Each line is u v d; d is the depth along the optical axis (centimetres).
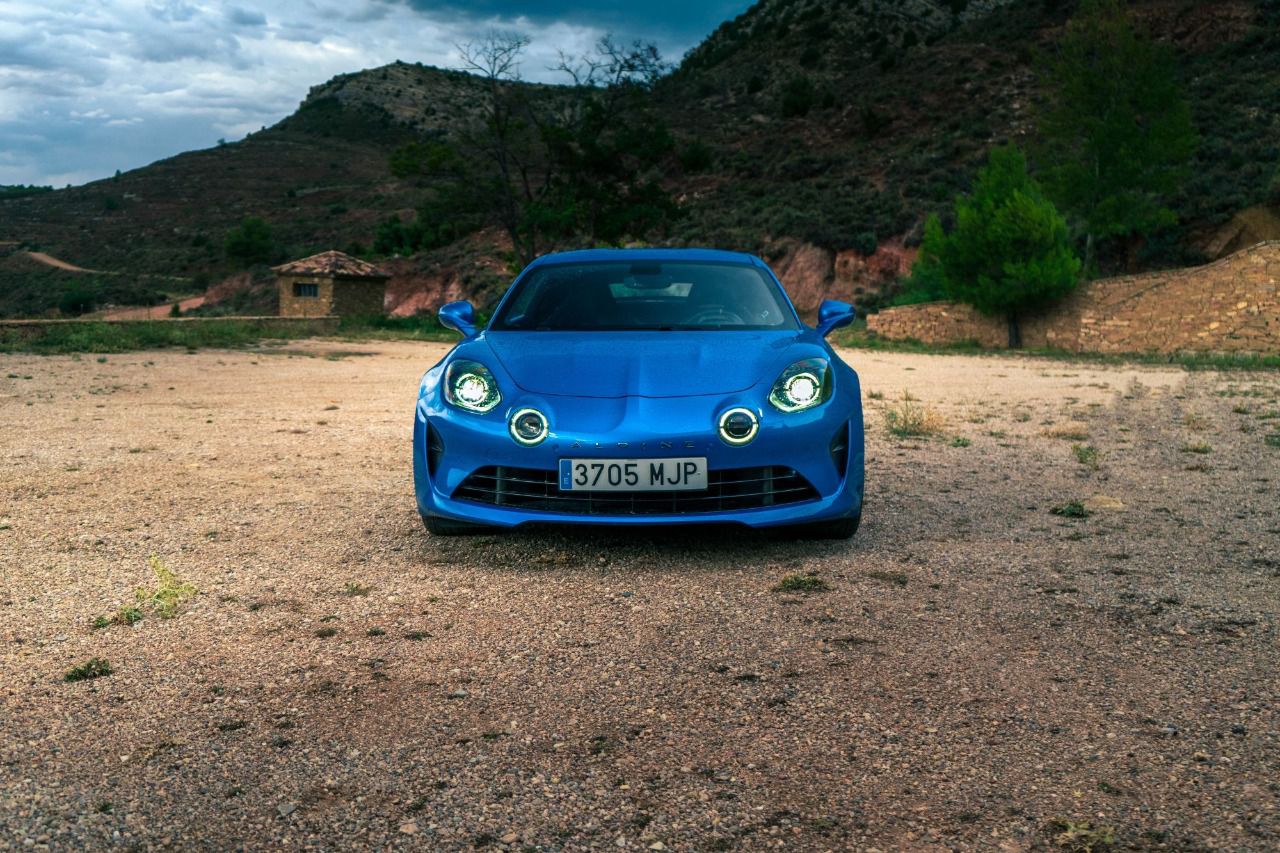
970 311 2734
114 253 11738
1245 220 3659
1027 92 6562
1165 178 2945
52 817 180
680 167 6819
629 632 292
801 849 169
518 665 264
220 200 13862
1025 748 209
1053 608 312
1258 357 2012
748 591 335
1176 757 204
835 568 364
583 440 358
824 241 4819
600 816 181
